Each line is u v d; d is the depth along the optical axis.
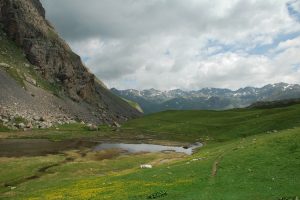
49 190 55.16
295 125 110.88
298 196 34.75
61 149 127.25
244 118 169.75
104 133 194.25
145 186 46.06
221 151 72.31
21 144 141.50
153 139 164.38
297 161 48.91
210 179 45.69
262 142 66.38
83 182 58.22
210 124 175.75
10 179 73.25
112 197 42.09
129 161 92.94
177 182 45.88
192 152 113.12
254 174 45.62
